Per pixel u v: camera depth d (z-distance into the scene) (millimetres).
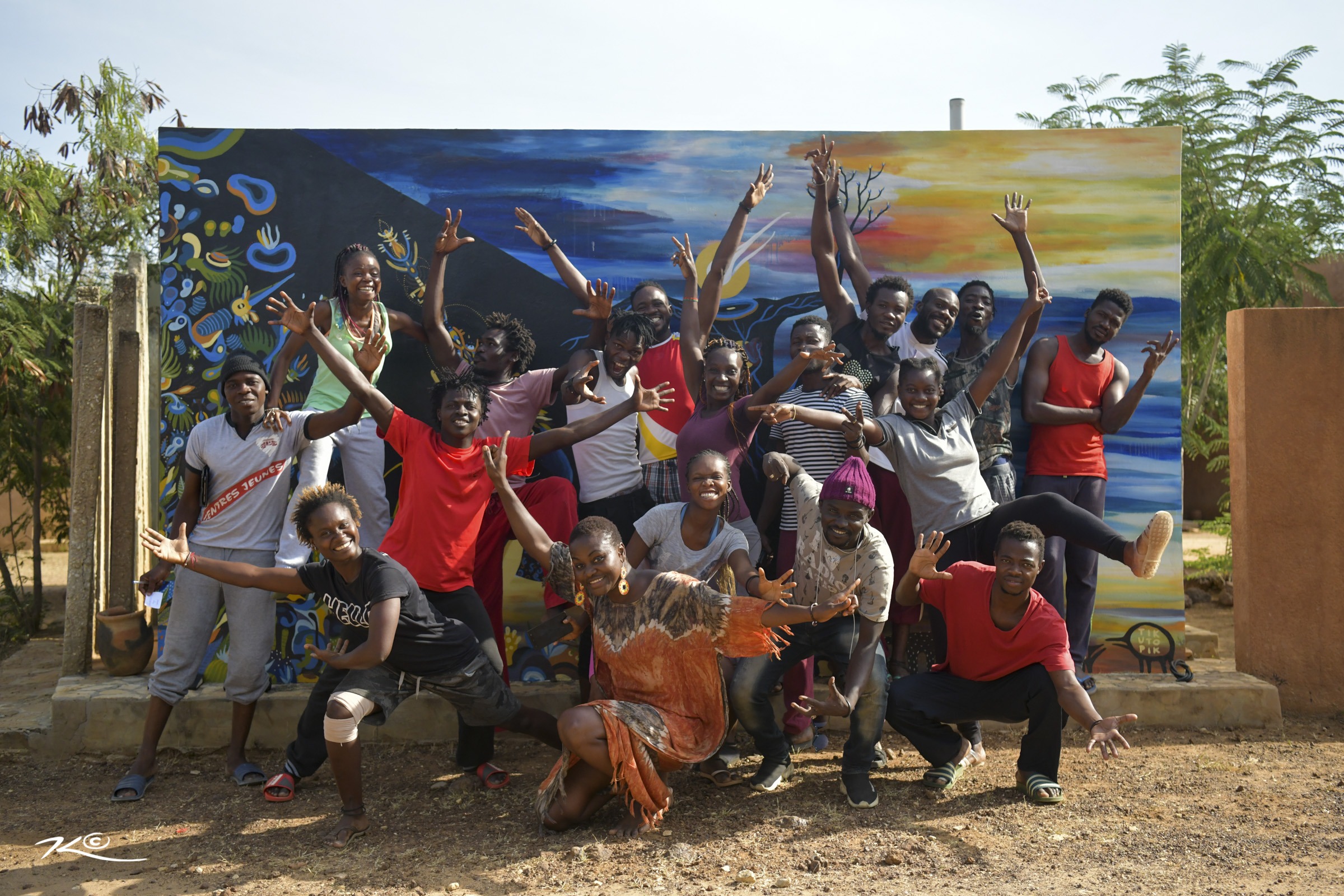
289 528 5445
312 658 6242
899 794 4895
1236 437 6477
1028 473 6488
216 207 6332
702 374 6168
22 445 9023
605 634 4488
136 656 6090
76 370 6289
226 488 5160
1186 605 9742
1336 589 6258
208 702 5598
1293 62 10336
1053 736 4734
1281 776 5129
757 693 4773
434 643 4508
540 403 6156
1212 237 9500
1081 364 6363
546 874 3986
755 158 6539
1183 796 4836
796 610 4137
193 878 3990
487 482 5133
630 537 6000
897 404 6398
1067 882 3855
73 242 9836
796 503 5082
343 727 4254
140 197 10188
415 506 5004
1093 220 6559
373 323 6023
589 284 6344
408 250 6453
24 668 7262
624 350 5949
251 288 6348
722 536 4930
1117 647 6531
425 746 5750
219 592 5230
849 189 6527
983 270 6555
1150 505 6539
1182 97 10797
